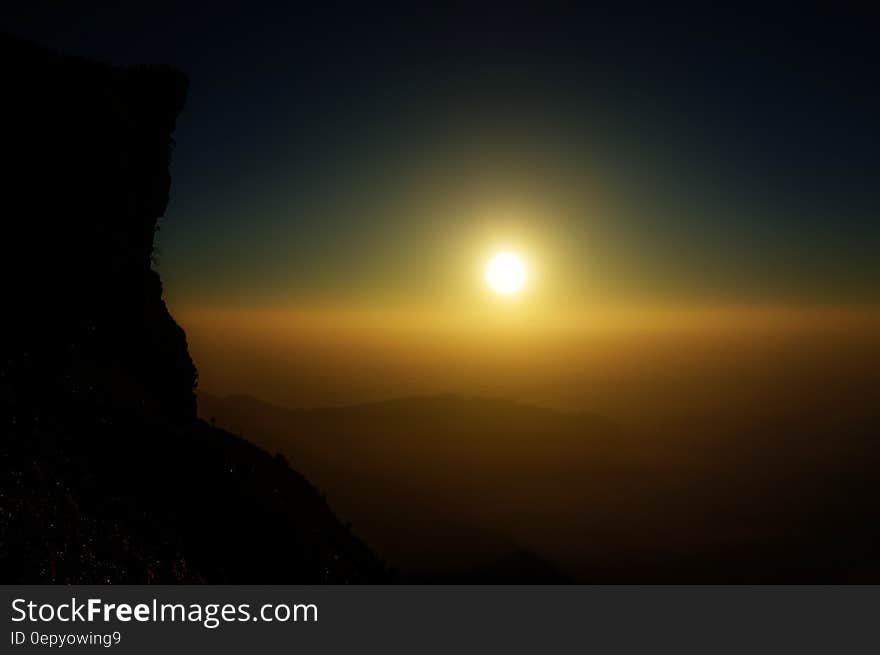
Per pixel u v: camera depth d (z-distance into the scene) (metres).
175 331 22.88
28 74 18.61
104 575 9.56
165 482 13.89
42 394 13.30
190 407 22.45
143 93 23.19
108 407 14.89
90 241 18.95
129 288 20.83
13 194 17.00
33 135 17.98
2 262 15.98
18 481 9.83
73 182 18.78
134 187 21.59
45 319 16.20
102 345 18.23
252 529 14.92
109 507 11.34
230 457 18.98
